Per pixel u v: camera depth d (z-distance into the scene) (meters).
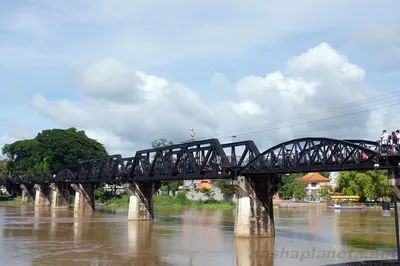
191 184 162.38
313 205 135.12
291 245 44.41
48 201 128.12
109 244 45.84
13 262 36.03
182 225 67.19
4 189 178.75
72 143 147.25
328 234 53.78
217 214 95.31
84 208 101.19
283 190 153.38
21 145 163.38
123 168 77.94
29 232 56.69
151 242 47.22
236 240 48.41
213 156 54.56
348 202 123.62
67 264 35.28
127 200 136.75
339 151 39.31
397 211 34.25
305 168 42.28
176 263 35.62
